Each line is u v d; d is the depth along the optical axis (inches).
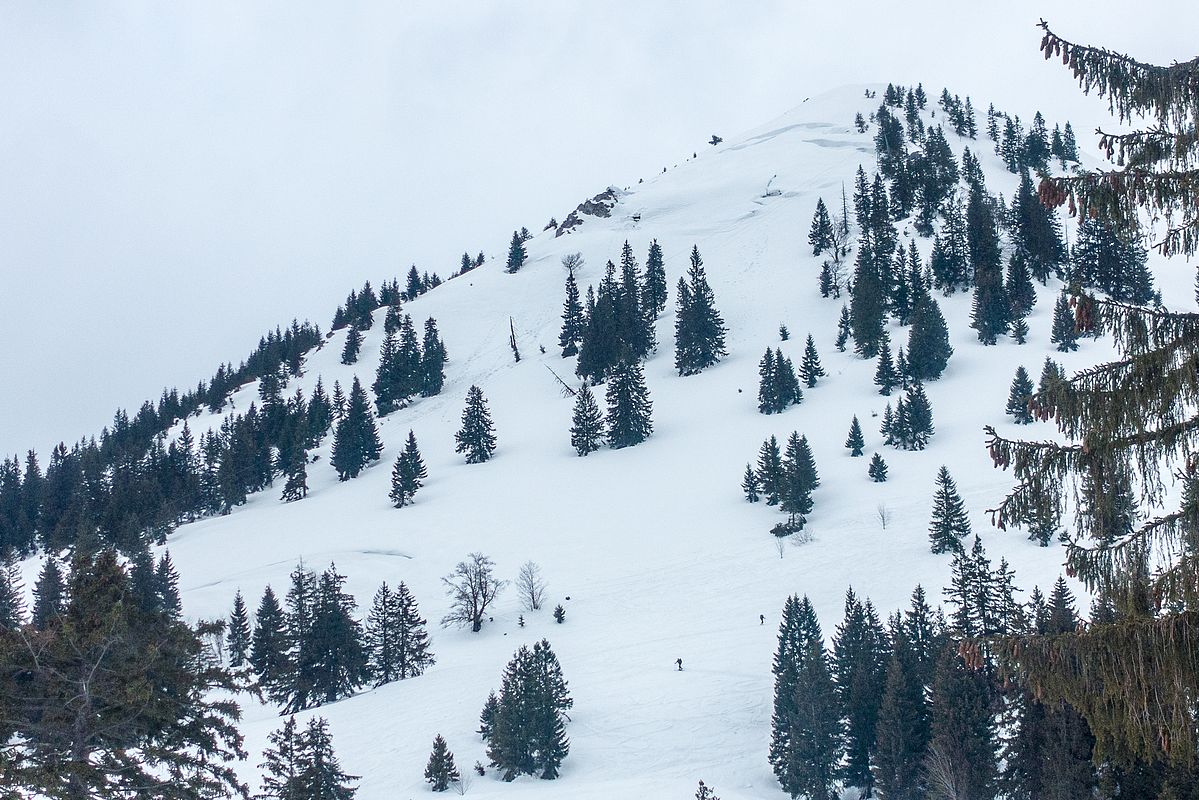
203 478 5964.6
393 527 4608.8
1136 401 343.0
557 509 4493.1
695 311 6314.0
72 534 5270.7
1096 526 359.6
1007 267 6323.8
